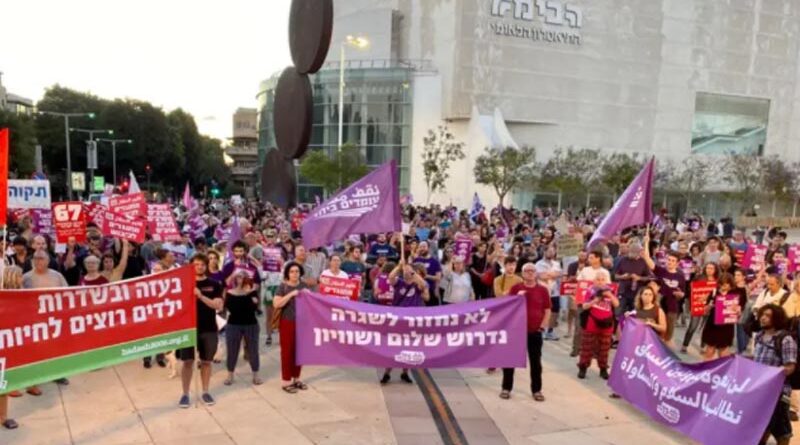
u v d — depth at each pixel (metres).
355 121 51.69
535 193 51.09
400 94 50.91
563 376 8.90
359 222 8.43
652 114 58.09
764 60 63.16
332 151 52.16
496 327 7.63
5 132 6.69
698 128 61.12
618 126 56.59
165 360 8.88
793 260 11.75
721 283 8.95
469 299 10.20
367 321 7.59
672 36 58.78
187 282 6.91
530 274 7.70
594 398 7.94
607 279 8.99
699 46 60.03
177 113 78.38
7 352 5.71
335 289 8.45
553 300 11.37
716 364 6.35
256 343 8.09
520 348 7.63
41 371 5.93
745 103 62.88
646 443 6.50
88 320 6.23
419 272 9.20
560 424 6.99
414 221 20.62
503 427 6.84
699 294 9.14
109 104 67.81
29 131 51.03
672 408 6.73
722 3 60.56
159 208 12.50
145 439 6.21
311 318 7.59
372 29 54.03
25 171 49.75
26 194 11.34
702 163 54.88
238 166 142.50
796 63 64.81
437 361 7.60
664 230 20.47
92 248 10.52
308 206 29.16
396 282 8.41
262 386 8.02
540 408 7.50
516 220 24.53
